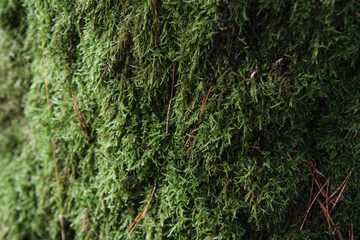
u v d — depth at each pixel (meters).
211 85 0.66
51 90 0.71
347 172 0.65
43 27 0.70
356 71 0.64
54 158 0.71
